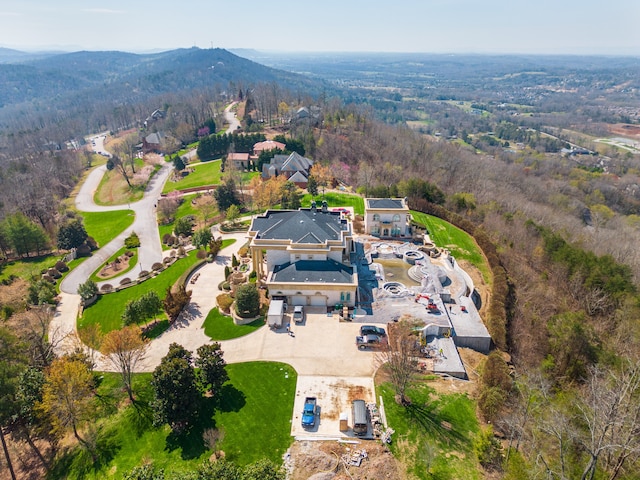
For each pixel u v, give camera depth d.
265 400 57.69
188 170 188.75
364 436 52.03
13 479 52.94
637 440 40.34
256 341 69.88
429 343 70.19
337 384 60.25
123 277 102.12
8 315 82.06
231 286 86.00
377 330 70.38
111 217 147.12
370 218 108.62
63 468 53.75
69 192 182.25
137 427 56.12
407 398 57.56
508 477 43.72
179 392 52.50
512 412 53.66
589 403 48.03
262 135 198.88
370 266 92.56
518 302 86.19
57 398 54.47
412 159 179.75
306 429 53.06
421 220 119.25
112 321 81.19
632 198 199.50
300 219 88.19
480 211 129.12
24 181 166.75
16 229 113.75
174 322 76.94
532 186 189.62
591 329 67.56
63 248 117.12
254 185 139.25
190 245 115.94
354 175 163.75
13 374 57.44
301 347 68.06
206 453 50.62
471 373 64.88
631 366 48.25
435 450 50.22
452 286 87.81
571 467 42.69
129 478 41.50
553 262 100.56
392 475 47.31
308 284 76.81
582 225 147.75
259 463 43.03
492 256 98.00
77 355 63.66
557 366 64.69
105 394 62.00
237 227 121.38
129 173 191.88
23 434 59.38
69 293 95.56
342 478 46.84
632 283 89.31
